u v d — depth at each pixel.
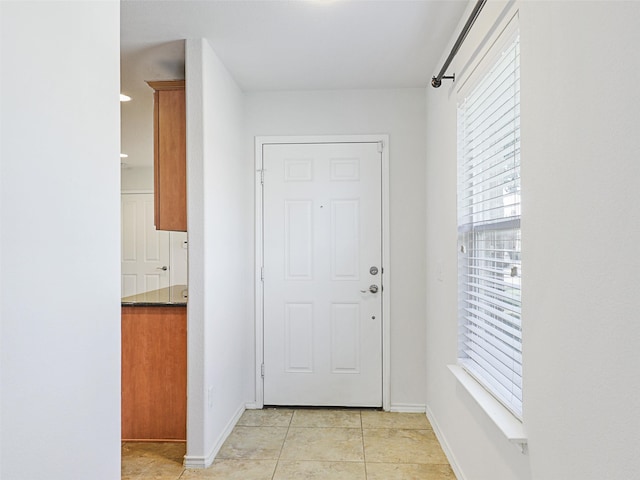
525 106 1.55
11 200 1.00
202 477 2.49
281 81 3.37
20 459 1.02
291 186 3.60
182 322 2.94
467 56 2.31
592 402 1.13
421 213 3.53
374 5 2.28
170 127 2.86
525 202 1.55
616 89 1.03
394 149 3.55
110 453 1.40
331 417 3.40
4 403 0.98
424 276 3.53
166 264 6.52
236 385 3.32
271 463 2.66
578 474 1.19
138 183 6.59
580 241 1.19
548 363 1.36
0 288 0.96
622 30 1.00
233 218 3.27
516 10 1.66
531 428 1.48
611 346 1.05
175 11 2.32
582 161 1.18
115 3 1.45
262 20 2.42
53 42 1.14
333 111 3.58
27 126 1.05
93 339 1.31
